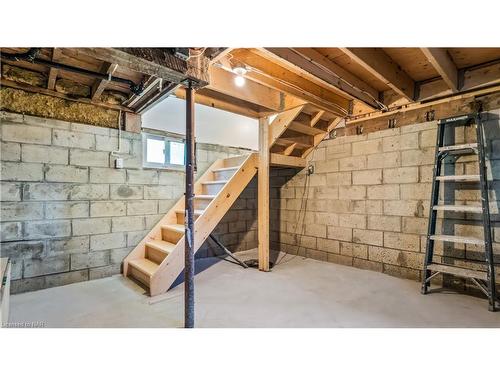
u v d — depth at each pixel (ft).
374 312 7.48
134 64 5.73
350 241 12.22
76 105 9.73
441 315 7.29
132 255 10.68
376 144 11.43
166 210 11.99
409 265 10.37
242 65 7.81
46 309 7.51
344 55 8.23
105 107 10.34
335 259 12.77
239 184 11.36
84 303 7.95
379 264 11.24
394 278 10.47
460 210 8.52
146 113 11.62
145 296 8.51
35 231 8.86
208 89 9.92
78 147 9.71
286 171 14.92
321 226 13.35
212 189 12.39
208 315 7.27
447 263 9.46
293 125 11.69
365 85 10.10
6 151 8.41
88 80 9.11
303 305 7.95
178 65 6.02
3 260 6.80
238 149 15.42
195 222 9.91
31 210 8.80
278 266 12.23
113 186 10.50
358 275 10.84
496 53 8.09
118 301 8.12
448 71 8.19
